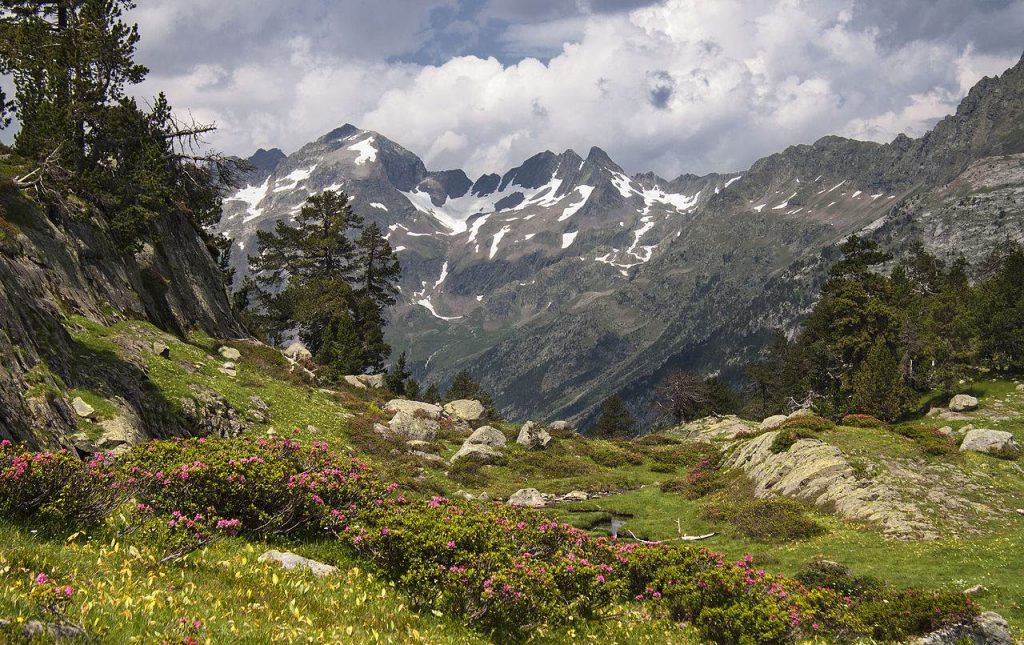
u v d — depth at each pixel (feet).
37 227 131.64
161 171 179.63
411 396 322.55
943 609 58.54
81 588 27.86
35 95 156.76
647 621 50.72
